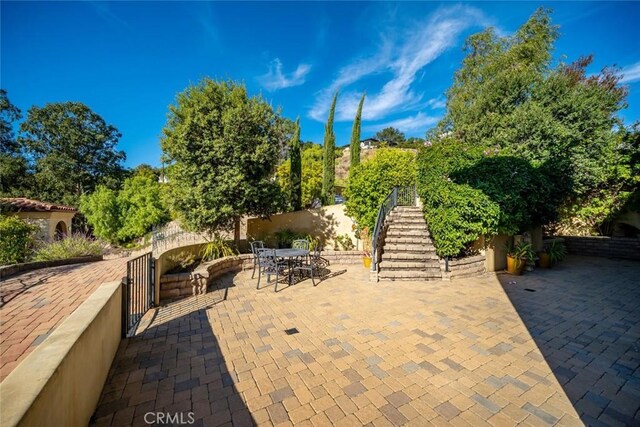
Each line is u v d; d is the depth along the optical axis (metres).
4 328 3.46
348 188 9.79
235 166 7.49
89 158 23.92
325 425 2.08
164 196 8.03
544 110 9.62
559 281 6.29
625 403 2.33
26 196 20.67
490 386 2.56
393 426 2.07
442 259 6.95
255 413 2.21
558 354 3.13
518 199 6.59
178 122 7.89
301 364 2.93
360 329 3.79
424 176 7.40
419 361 2.98
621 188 9.27
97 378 2.29
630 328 3.82
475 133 12.84
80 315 2.18
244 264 7.66
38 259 7.75
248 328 3.83
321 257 7.98
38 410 1.11
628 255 8.85
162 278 5.07
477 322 4.02
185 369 2.82
